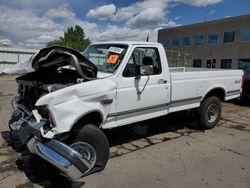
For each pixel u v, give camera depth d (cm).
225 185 377
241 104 1012
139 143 546
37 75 450
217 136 602
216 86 632
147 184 376
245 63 3075
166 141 561
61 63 400
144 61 480
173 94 534
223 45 3312
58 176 394
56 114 347
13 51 2797
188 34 3788
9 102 1001
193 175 405
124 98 443
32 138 357
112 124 439
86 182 379
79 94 374
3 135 572
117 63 447
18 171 410
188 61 3734
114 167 429
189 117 711
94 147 392
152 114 506
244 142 563
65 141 371
